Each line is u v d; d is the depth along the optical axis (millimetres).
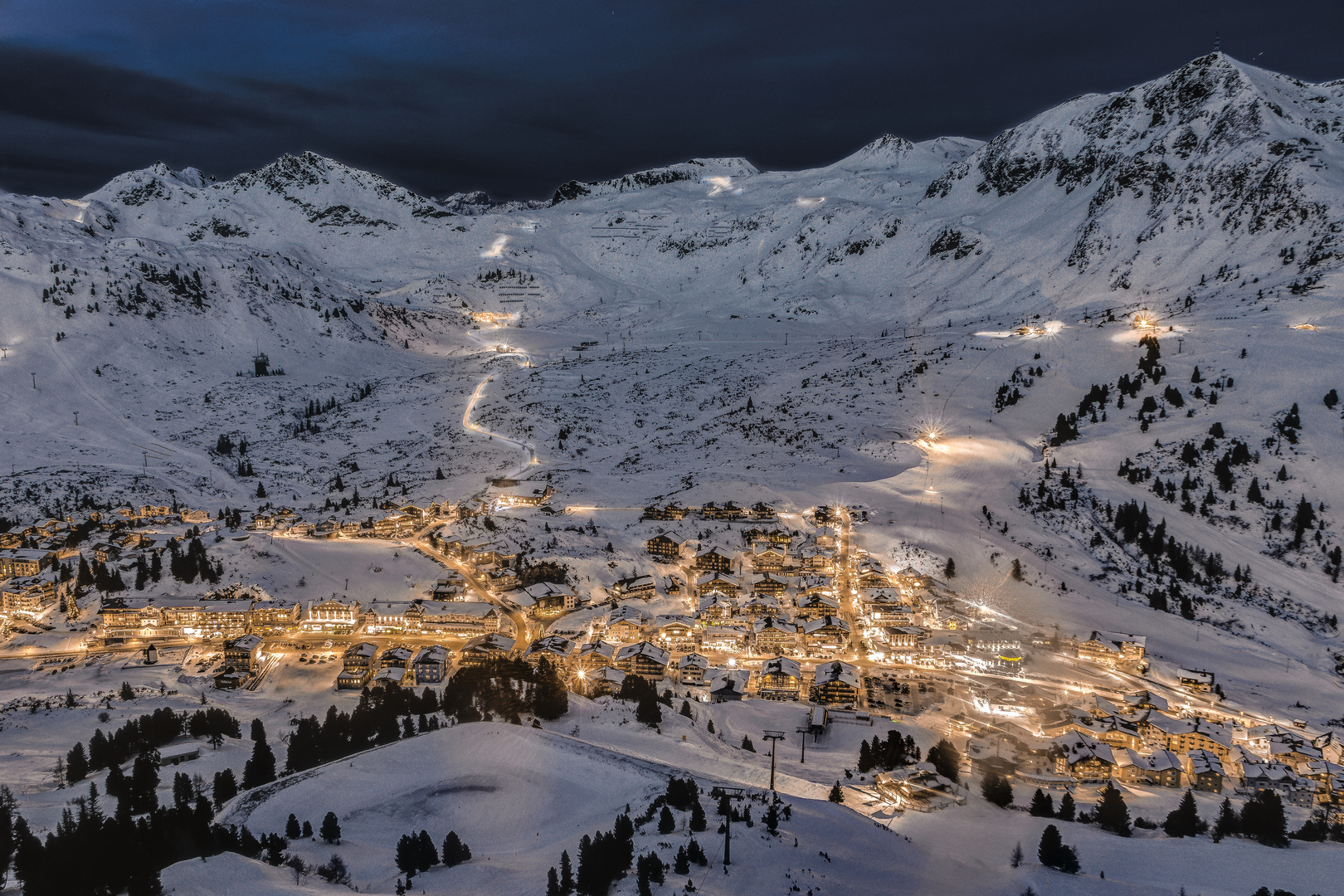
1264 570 184250
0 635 168000
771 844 83688
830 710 140000
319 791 97688
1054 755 121125
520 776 102312
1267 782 116125
